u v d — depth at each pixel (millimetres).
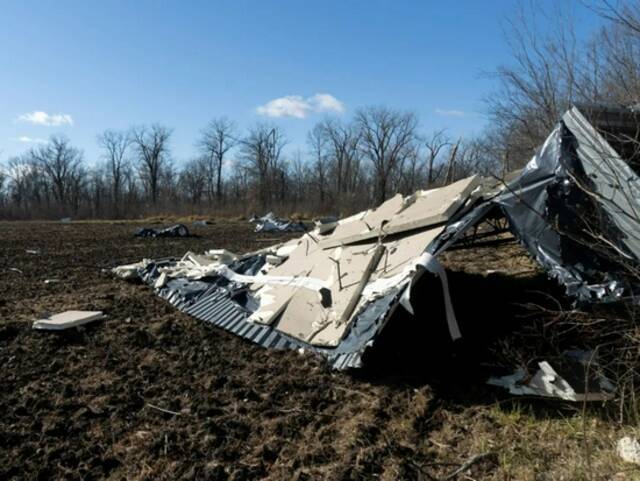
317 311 5637
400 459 3398
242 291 6895
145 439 3734
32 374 4879
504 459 3330
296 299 6023
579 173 4547
